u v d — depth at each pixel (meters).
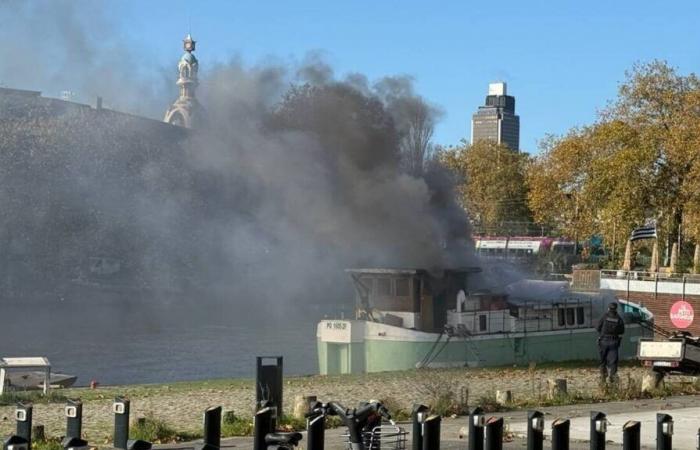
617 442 19.58
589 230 88.50
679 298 67.19
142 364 57.59
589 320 47.69
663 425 13.92
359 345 40.75
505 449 18.34
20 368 30.95
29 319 87.06
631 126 84.81
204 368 55.88
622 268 88.62
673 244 84.44
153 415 23.20
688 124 81.19
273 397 21.84
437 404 24.53
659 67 84.94
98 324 83.56
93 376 52.22
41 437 19.33
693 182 78.75
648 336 51.41
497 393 26.36
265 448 12.58
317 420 12.40
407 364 40.00
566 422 12.94
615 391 28.61
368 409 12.85
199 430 21.25
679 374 34.06
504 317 43.06
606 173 82.69
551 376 34.94
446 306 41.56
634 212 82.19
